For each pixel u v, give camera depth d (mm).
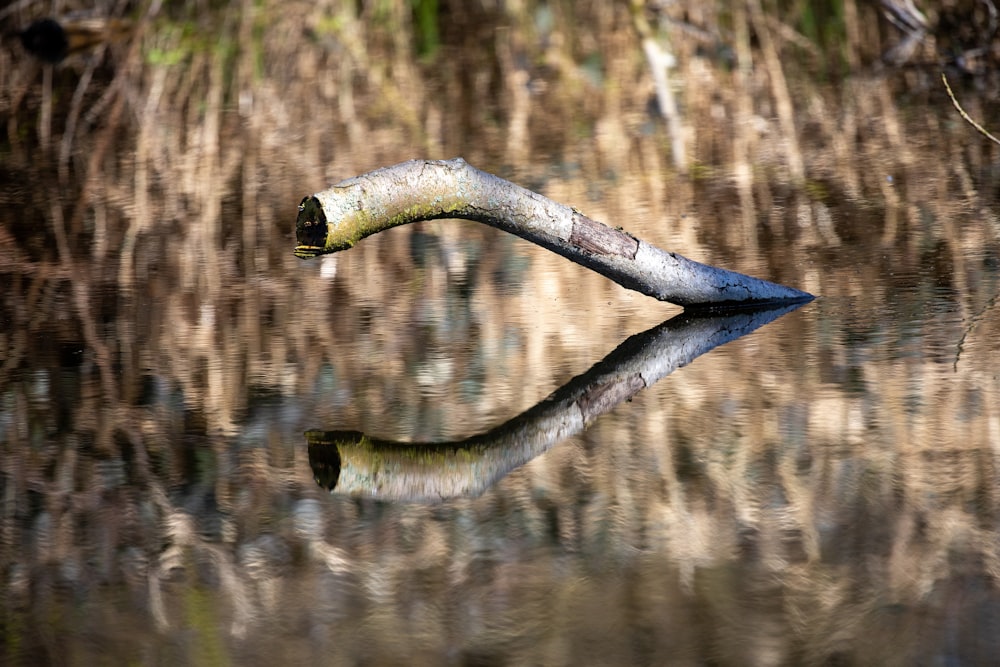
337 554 4301
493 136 10992
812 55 13578
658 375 5738
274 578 4160
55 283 7387
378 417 5387
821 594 3904
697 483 4688
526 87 12820
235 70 13750
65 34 14906
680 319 6520
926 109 11203
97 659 3678
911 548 4164
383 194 5562
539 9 16156
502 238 8148
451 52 14359
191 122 11828
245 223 8648
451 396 5598
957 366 5625
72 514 4629
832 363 5750
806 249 7559
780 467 4773
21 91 13164
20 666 3654
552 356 6031
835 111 11383
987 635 3621
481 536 4383
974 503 4430
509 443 5094
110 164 10383
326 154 10562
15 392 5742
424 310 6797
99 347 6320
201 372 5973
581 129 11148
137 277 7496
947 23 14141
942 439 4922
